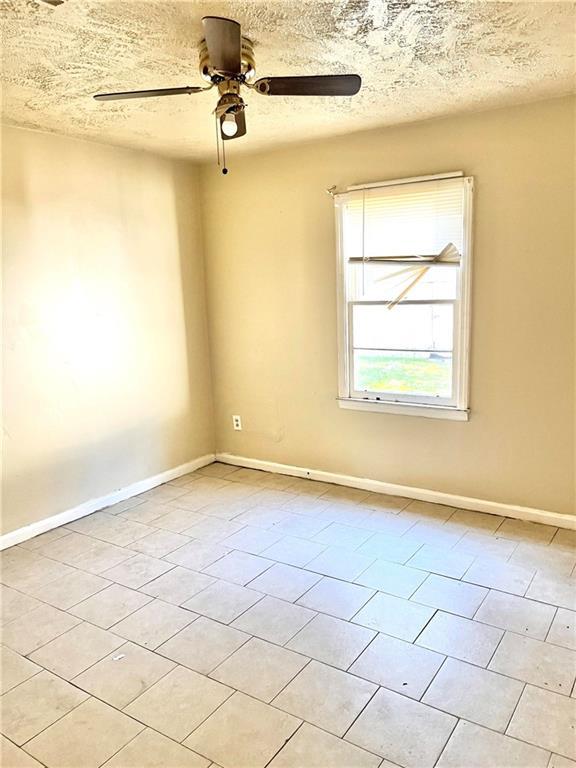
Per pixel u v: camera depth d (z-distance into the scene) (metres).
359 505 3.70
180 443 4.40
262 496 3.93
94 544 3.26
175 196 4.16
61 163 3.39
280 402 4.29
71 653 2.28
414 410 3.64
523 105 3.01
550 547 3.03
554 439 3.23
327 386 4.03
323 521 3.47
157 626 2.44
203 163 4.26
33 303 3.30
